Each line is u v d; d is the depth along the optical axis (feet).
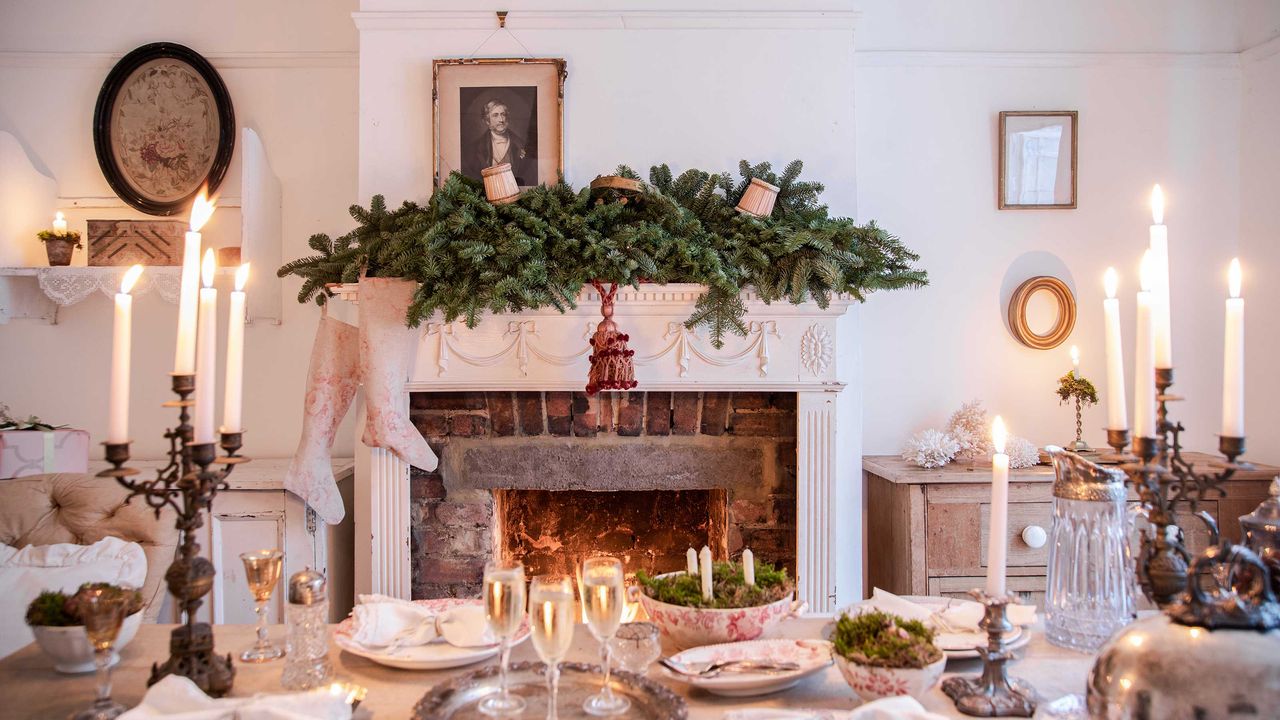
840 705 4.21
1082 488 4.91
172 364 10.37
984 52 10.21
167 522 6.52
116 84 10.24
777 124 9.05
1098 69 10.28
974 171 10.25
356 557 8.94
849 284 8.27
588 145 9.07
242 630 5.32
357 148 10.40
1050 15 10.26
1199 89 10.28
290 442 10.36
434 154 8.94
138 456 10.34
